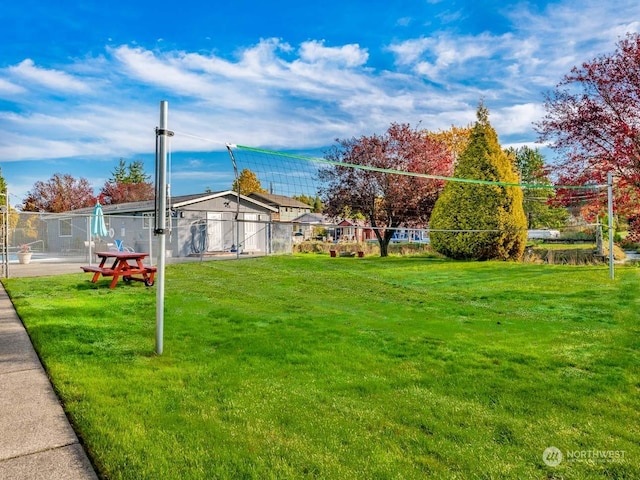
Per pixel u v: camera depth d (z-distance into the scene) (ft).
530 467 7.61
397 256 53.42
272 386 11.30
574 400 10.50
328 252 70.54
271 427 8.98
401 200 54.34
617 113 38.45
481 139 44.06
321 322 19.06
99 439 8.36
